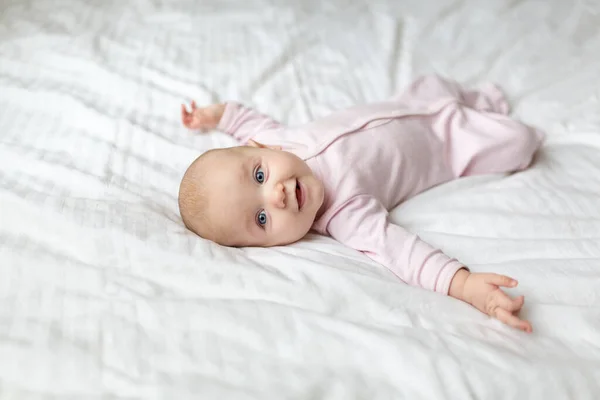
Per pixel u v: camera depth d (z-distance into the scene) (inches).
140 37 67.8
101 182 44.6
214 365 30.3
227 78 61.4
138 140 51.1
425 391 30.0
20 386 29.2
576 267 39.0
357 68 62.9
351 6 73.0
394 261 40.9
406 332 33.0
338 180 45.6
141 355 30.6
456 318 35.5
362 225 43.3
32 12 71.7
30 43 65.3
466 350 31.9
